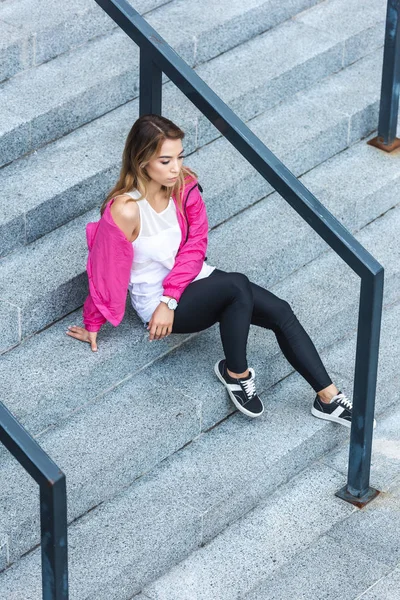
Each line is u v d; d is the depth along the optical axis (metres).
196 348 5.06
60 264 4.93
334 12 6.55
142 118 4.41
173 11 6.18
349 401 4.92
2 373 4.63
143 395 4.80
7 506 4.28
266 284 5.37
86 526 4.41
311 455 4.93
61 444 4.54
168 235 4.59
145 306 4.74
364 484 4.75
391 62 5.86
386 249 5.71
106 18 5.93
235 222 5.54
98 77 5.60
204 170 5.55
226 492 4.58
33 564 4.28
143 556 4.32
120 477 4.54
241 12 6.17
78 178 5.16
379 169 5.96
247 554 4.52
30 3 5.88
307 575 4.41
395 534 4.61
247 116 5.93
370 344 4.36
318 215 4.30
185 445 4.80
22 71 5.63
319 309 5.29
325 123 5.95
